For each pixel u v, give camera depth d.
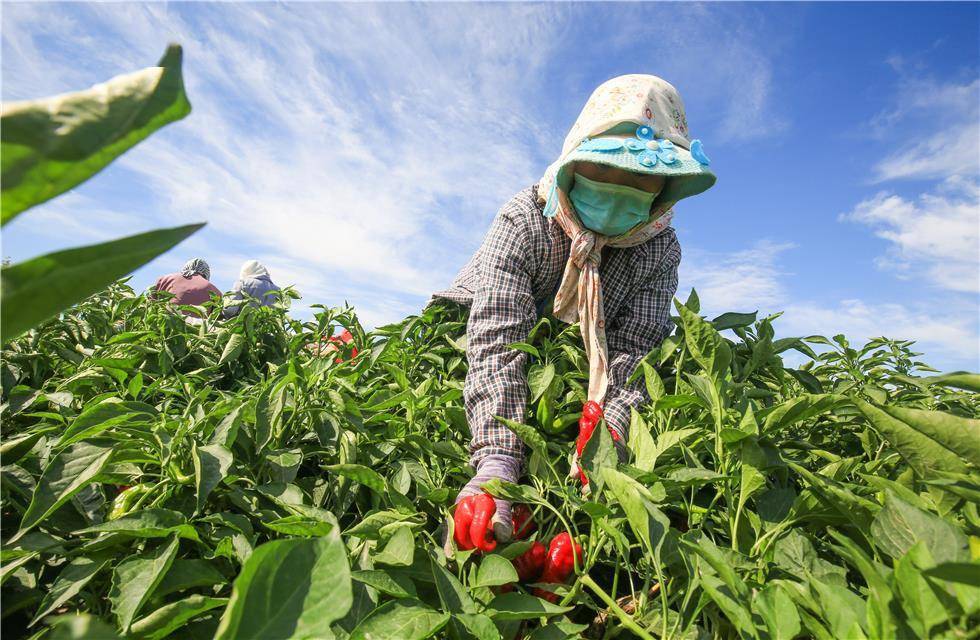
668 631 0.99
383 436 1.52
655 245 2.02
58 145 0.40
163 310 2.17
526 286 1.90
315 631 0.55
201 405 1.31
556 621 1.06
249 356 2.27
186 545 1.04
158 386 1.69
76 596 0.97
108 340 1.92
